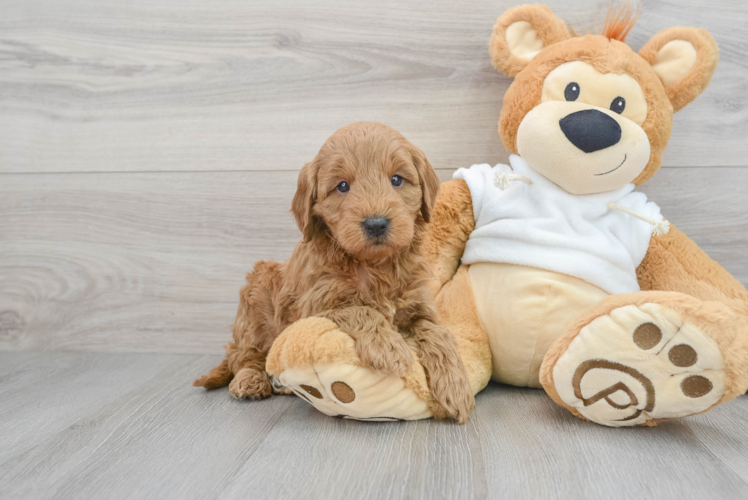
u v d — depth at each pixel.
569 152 1.29
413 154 1.21
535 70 1.41
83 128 1.86
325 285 1.20
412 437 1.09
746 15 1.60
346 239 1.08
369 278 1.21
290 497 0.85
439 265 1.49
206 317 1.85
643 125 1.37
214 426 1.19
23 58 1.86
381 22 1.72
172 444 1.09
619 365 1.05
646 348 1.03
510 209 1.40
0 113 1.89
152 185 1.84
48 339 1.92
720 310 0.98
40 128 1.88
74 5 1.83
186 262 1.84
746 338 0.98
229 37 1.78
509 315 1.35
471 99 1.71
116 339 1.89
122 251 1.87
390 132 1.19
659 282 1.40
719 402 1.02
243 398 1.38
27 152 1.89
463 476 0.91
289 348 1.07
